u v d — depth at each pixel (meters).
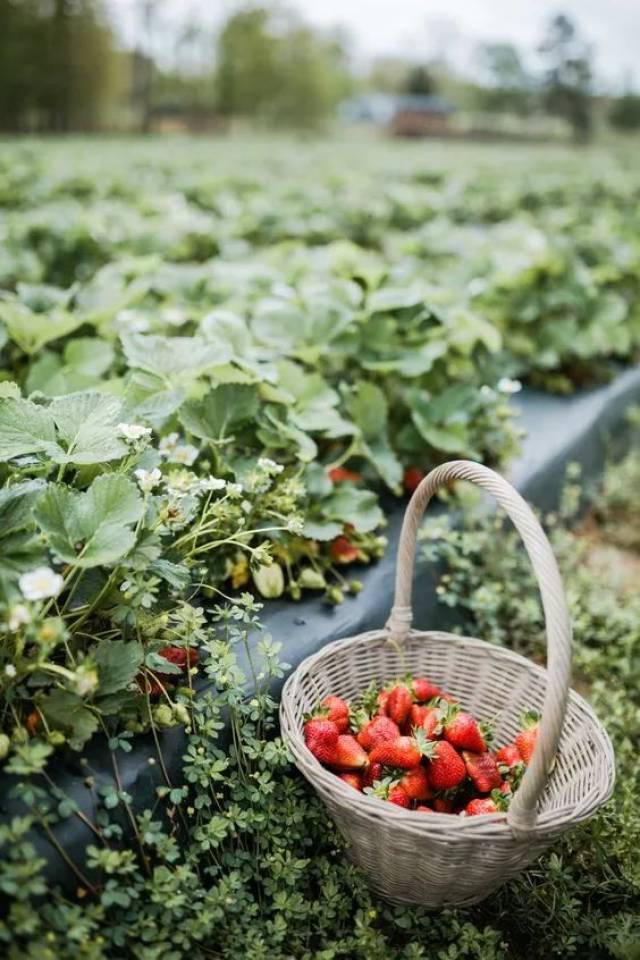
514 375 5.21
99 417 2.14
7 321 3.24
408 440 3.50
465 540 3.05
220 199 8.43
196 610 2.08
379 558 2.96
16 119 41.88
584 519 4.48
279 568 2.63
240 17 55.53
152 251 5.83
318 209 7.86
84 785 1.82
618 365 5.89
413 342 3.75
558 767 2.13
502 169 15.24
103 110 47.81
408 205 8.62
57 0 40.88
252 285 4.40
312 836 2.15
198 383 2.81
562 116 64.94
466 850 1.77
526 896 2.13
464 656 2.44
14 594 1.69
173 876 1.76
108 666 1.87
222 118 57.53
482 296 5.18
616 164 19.86
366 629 2.65
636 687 3.00
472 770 2.07
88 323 3.57
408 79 77.88
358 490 2.92
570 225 7.80
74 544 1.95
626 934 2.01
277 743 2.02
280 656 2.37
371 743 2.12
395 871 1.92
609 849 2.20
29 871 1.58
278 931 1.88
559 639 1.69
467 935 1.95
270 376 2.85
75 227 5.59
